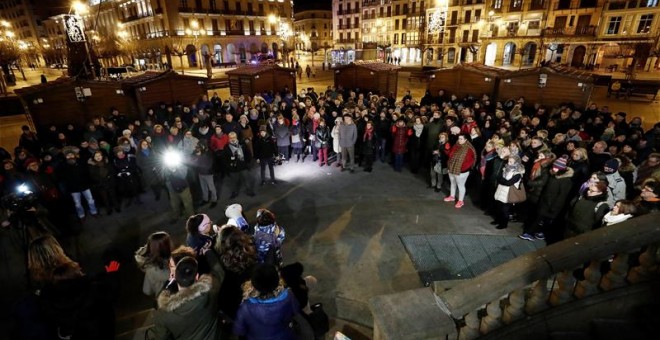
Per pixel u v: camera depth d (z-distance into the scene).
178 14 49.22
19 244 6.49
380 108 11.49
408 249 6.26
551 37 39.25
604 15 36.03
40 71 61.56
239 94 16.97
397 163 9.84
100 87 12.57
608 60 37.69
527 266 3.09
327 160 10.85
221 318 3.46
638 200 4.77
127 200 8.46
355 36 65.50
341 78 18.80
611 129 8.31
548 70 12.48
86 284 2.93
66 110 12.16
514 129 9.76
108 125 10.12
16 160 7.59
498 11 43.84
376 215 7.51
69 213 7.73
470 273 5.62
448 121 9.06
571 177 5.82
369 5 60.75
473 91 14.77
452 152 7.62
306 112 11.45
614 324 3.29
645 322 3.22
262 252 4.23
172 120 12.03
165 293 2.73
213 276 3.31
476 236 6.63
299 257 6.09
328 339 4.19
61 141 9.93
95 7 62.69
